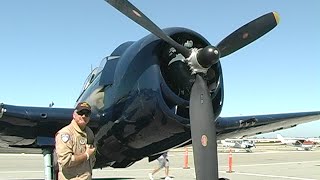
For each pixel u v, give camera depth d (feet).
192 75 16.38
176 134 17.44
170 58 16.97
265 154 134.00
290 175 50.98
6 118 18.44
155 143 18.38
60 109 19.34
